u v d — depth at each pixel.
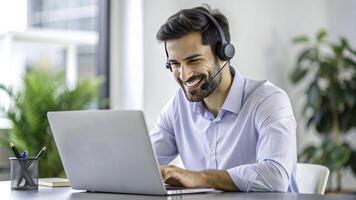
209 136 2.20
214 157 2.18
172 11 4.01
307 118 5.06
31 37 4.18
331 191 4.82
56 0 4.28
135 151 1.69
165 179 1.82
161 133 2.36
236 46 4.33
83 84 3.96
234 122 2.14
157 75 3.92
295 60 4.94
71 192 1.89
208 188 1.82
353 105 4.71
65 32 4.28
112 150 1.75
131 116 1.66
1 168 3.64
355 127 4.77
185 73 1.94
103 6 4.13
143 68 3.92
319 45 5.02
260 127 2.03
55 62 4.26
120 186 1.80
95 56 4.18
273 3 4.69
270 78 4.67
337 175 4.80
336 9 5.22
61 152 1.92
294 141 2.00
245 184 1.83
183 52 1.92
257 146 2.04
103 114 1.73
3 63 4.04
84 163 1.86
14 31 3.75
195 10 1.98
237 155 2.13
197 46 1.93
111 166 1.78
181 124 2.29
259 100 2.09
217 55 2.01
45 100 3.80
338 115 4.79
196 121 2.24
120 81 4.07
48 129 3.75
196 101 2.02
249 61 4.46
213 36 1.97
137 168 1.71
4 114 3.74
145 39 3.91
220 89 2.12
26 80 3.85
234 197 1.65
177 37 1.92
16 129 3.72
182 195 1.72
